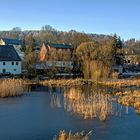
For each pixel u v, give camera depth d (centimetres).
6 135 3653
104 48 11412
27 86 8650
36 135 3653
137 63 18925
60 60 12650
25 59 12256
